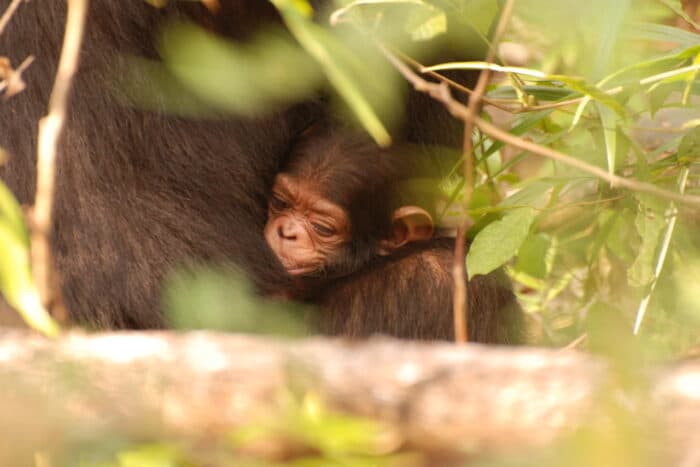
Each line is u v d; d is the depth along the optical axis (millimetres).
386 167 9078
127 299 7359
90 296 7316
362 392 3863
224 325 6719
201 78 5344
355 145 9016
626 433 3459
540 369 3805
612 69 7762
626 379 3660
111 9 7145
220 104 7504
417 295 8555
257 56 7199
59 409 3975
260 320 7047
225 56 5383
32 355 4086
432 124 9172
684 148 8227
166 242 7438
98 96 7168
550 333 9914
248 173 8117
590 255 9836
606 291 9875
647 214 7820
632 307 9609
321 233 8961
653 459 3498
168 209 7492
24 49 7133
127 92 7227
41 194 4277
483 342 8555
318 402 3834
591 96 6098
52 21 7082
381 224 9172
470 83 8891
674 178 8625
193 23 7387
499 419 3760
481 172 10305
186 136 7551
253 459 3838
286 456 3842
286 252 8969
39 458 3928
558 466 3451
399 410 3828
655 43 10195
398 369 3887
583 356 3859
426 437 3791
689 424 3566
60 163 7152
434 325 8523
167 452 3779
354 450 3785
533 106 7715
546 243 8969
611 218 8672
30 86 7141
